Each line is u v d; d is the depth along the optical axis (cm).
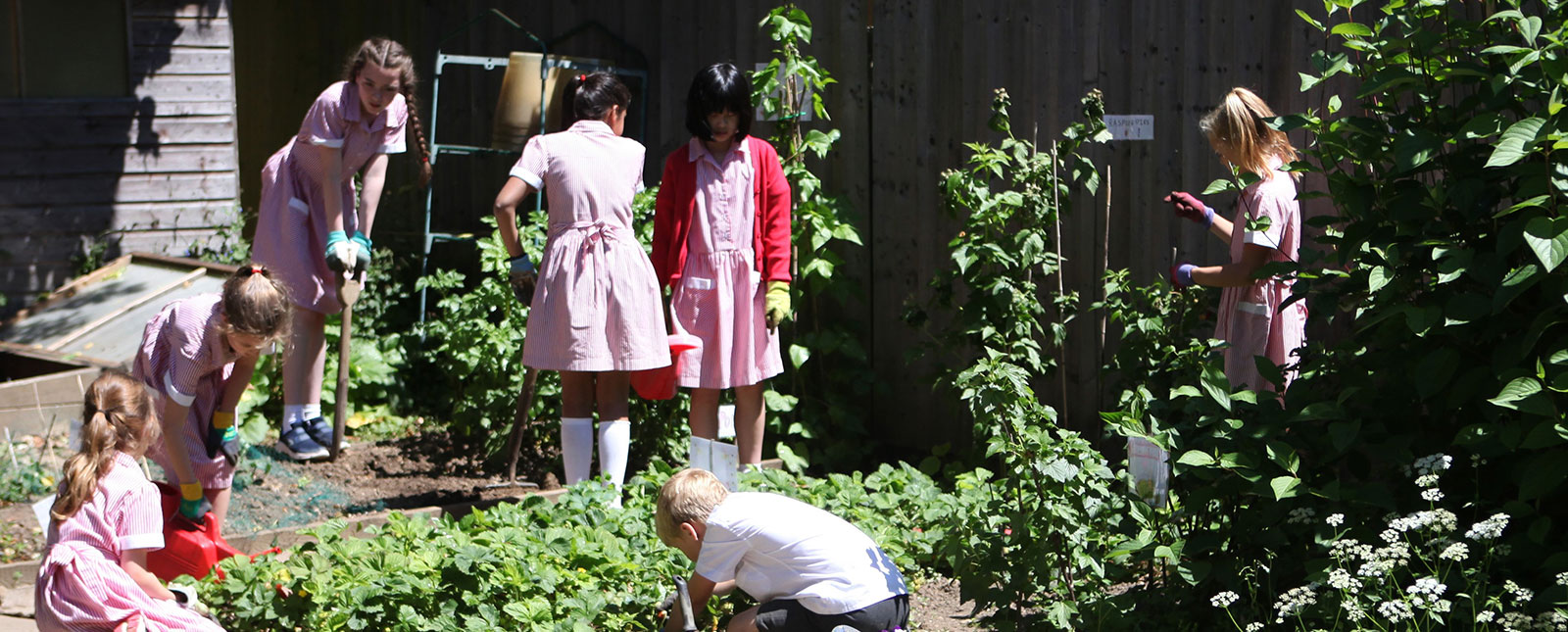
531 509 554
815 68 739
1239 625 421
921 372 755
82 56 906
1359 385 418
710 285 625
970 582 454
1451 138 402
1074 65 690
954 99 730
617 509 553
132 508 393
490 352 740
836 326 761
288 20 1037
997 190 714
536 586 472
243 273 479
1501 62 413
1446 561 396
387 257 900
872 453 758
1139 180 678
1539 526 373
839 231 733
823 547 406
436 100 892
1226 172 652
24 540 569
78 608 387
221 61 943
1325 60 437
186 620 400
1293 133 612
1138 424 434
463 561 463
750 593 419
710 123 615
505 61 880
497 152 870
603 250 593
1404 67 414
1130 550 432
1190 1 654
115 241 916
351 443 761
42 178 891
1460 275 404
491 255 774
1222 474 426
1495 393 400
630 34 866
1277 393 431
